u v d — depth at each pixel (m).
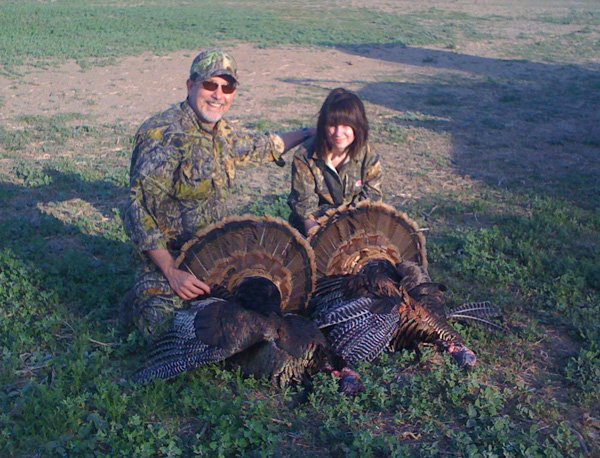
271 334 2.47
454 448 2.32
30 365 2.73
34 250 3.74
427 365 2.77
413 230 3.00
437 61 11.13
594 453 2.35
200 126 2.77
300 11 17.36
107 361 2.74
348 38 13.08
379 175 3.12
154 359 2.58
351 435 2.35
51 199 4.64
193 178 2.75
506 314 3.22
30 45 11.16
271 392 2.56
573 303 3.30
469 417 2.45
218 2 18.94
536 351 2.93
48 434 2.32
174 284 2.63
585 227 4.26
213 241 2.68
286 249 2.73
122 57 10.47
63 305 3.16
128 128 6.58
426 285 2.83
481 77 9.80
